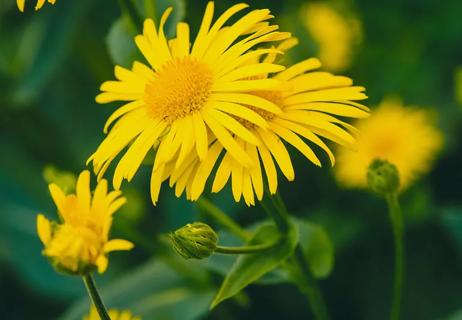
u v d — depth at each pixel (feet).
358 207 1.99
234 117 1.35
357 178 1.99
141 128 1.37
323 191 2.01
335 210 1.99
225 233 1.60
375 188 1.48
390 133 2.03
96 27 2.19
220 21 1.39
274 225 1.42
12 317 2.03
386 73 2.14
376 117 2.07
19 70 2.18
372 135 2.03
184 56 1.39
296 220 1.54
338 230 1.97
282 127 1.34
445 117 2.07
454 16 2.14
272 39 1.37
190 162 1.34
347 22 2.15
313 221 1.98
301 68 1.39
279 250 1.41
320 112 1.37
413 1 2.17
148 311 1.69
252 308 1.96
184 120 1.35
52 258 1.27
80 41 2.15
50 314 2.03
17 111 2.20
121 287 1.72
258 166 1.32
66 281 2.01
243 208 1.96
